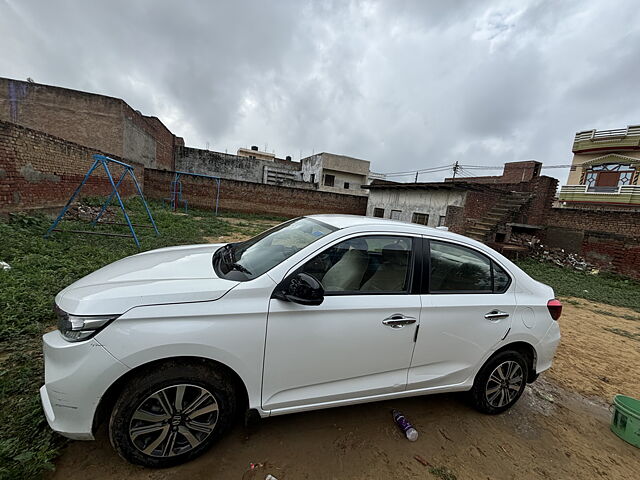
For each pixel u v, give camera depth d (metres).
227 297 1.87
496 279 2.71
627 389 3.62
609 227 11.56
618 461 2.47
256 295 1.92
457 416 2.72
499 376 2.76
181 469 1.89
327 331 2.03
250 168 29.66
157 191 18.94
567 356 4.34
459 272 2.58
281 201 21.75
